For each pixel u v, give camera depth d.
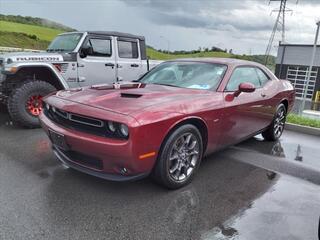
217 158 4.74
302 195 3.64
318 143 6.02
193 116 3.56
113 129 3.09
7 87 6.16
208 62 4.71
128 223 2.89
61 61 6.41
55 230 2.73
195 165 3.79
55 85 6.59
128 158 3.05
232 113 4.20
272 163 4.66
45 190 3.43
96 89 4.02
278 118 5.80
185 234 2.77
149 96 3.65
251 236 2.78
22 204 3.12
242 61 4.95
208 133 3.87
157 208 3.17
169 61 5.17
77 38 6.88
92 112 3.20
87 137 3.19
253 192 3.65
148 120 3.09
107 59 7.20
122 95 3.68
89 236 2.67
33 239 2.59
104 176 3.27
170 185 3.51
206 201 3.37
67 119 3.45
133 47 7.77
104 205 3.18
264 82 5.33
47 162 4.22
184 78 4.52
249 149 5.32
